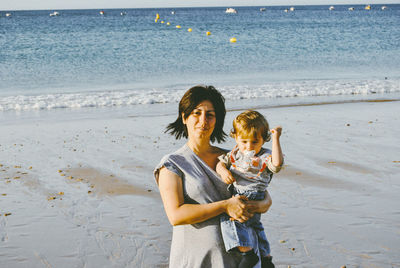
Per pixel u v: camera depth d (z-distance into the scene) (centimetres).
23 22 8862
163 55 3381
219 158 251
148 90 1816
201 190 227
